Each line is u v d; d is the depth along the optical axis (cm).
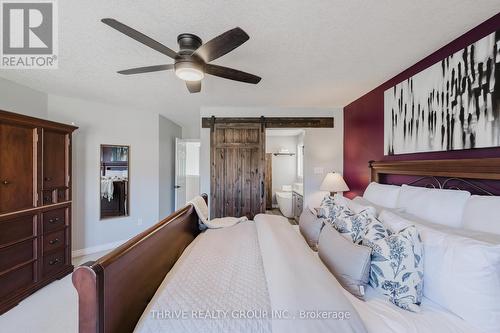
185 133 596
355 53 211
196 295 118
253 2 146
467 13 155
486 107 160
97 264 94
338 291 110
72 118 346
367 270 127
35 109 309
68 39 188
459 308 106
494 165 150
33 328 193
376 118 304
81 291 91
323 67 241
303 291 106
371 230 143
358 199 257
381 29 174
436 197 172
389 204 220
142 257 129
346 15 158
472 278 102
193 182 664
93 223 366
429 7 150
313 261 136
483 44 162
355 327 93
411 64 233
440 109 198
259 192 410
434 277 117
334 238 154
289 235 180
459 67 180
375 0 144
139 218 418
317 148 412
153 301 121
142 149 423
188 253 176
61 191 279
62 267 278
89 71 250
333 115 413
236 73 191
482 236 122
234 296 118
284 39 188
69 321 202
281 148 666
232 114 408
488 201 140
